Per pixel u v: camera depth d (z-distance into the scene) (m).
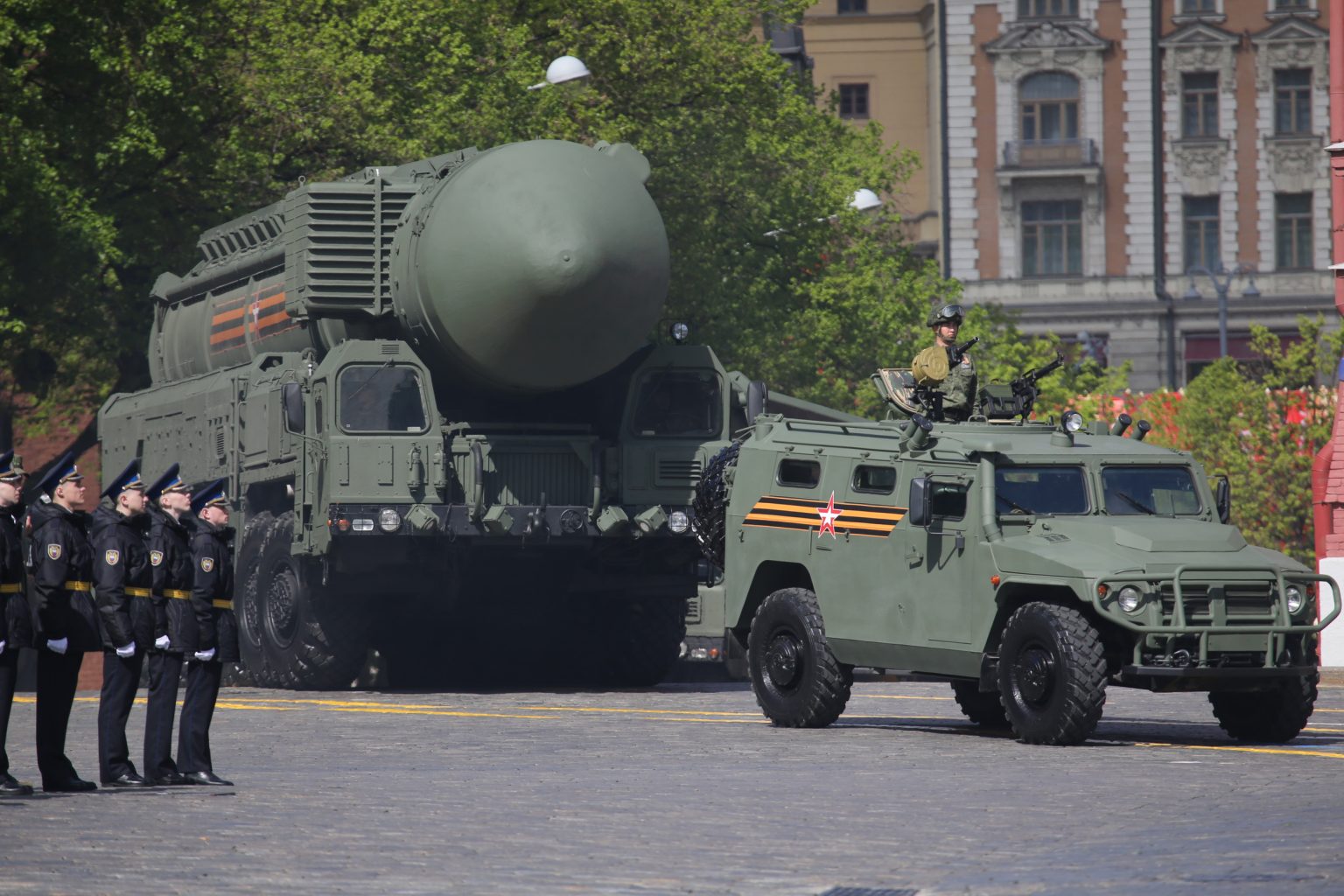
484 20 141.88
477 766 55.25
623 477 88.12
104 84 123.00
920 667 63.12
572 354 84.56
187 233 129.75
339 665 91.25
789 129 172.88
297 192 88.94
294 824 41.59
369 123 130.62
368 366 85.75
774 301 170.50
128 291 131.00
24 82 122.31
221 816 43.22
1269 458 197.25
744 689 97.75
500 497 86.75
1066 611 58.78
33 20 119.75
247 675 103.81
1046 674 58.56
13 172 116.31
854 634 65.38
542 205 82.81
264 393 93.44
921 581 63.00
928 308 198.88
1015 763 53.97
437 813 43.53
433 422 85.94
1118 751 57.12
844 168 193.38
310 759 58.06
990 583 60.62
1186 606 58.03
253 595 94.88
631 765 55.03
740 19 160.75
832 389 177.50
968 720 72.38
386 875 34.53
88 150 122.81
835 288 174.50
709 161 155.50
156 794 47.72
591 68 150.12
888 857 36.44
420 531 84.69
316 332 92.44
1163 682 57.41
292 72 129.00
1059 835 39.16
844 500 66.06
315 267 87.56
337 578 87.50
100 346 132.00
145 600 50.06
